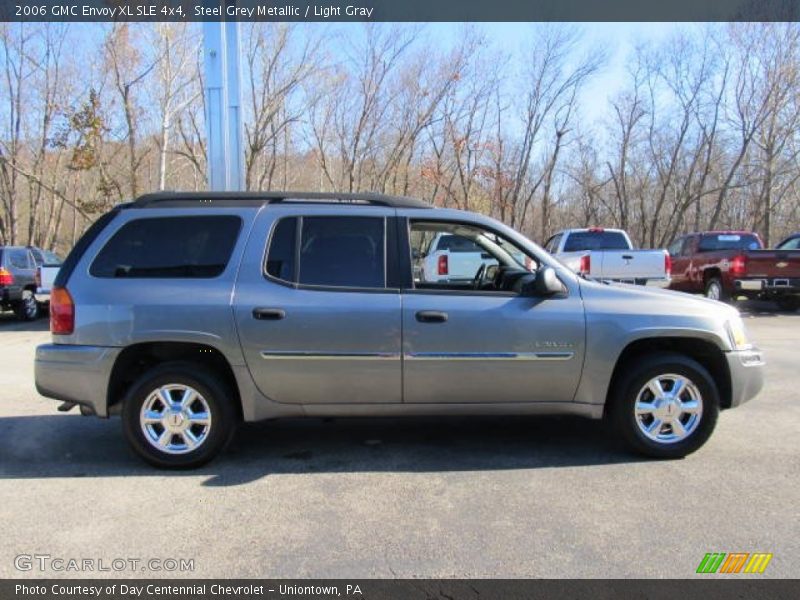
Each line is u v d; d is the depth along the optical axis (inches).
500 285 195.3
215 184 348.2
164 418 169.0
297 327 165.3
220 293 165.9
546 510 142.9
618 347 171.0
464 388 170.4
